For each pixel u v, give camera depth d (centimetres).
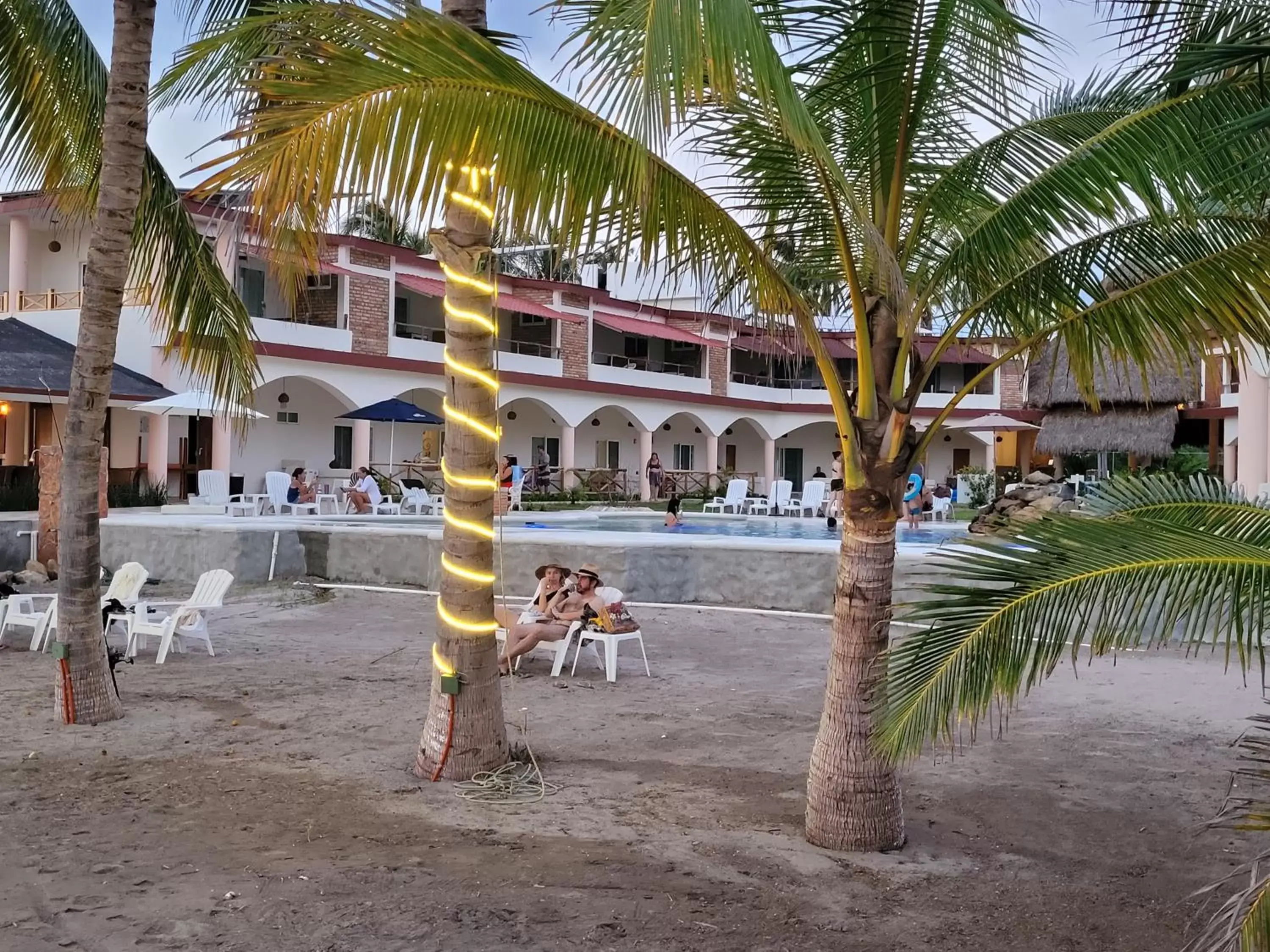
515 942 420
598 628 977
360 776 646
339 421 2992
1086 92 548
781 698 897
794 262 561
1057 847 557
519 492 2814
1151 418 2889
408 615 1298
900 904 475
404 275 2928
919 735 363
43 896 451
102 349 753
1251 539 438
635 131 335
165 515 1978
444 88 398
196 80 664
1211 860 540
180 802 588
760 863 519
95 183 880
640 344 4109
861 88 508
